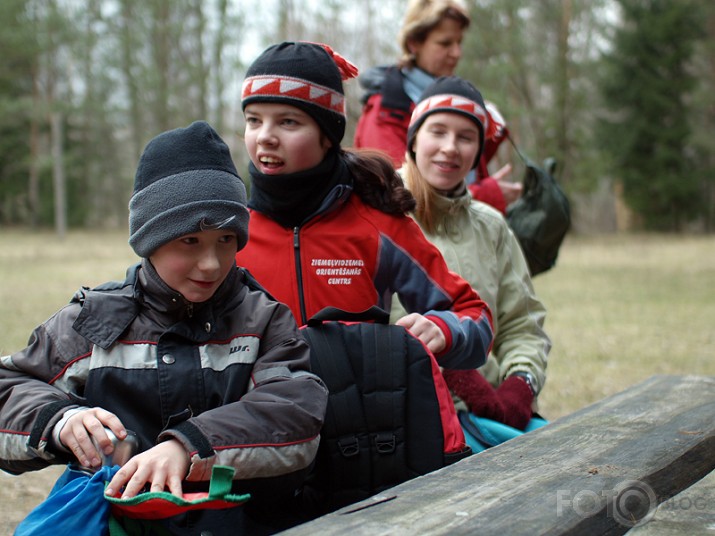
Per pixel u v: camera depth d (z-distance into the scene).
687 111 31.22
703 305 10.56
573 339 7.90
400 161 3.71
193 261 1.78
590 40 30.69
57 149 27.33
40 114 33.50
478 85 24.97
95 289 1.88
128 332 1.81
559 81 28.52
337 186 2.49
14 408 1.68
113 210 43.12
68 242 25.97
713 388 2.65
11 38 31.69
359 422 1.97
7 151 37.81
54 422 1.63
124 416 1.77
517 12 25.12
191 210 1.75
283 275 2.50
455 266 3.07
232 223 1.78
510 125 27.73
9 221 41.34
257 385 1.79
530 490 1.58
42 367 1.79
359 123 3.99
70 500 1.58
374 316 2.16
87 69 31.75
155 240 1.75
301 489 2.01
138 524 1.62
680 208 32.22
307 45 2.46
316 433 1.74
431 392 2.03
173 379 1.77
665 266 16.72
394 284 2.52
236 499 1.45
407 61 3.87
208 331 1.83
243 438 1.64
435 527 1.36
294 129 2.42
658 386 2.69
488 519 1.41
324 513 1.98
